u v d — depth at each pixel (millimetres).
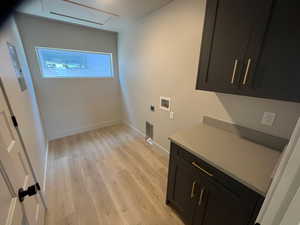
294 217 337
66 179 1877
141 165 2182
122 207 1504
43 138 2381
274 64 815
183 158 1197
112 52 3307
